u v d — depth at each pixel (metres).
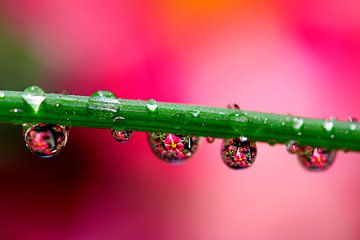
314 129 0.08
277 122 0.08
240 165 0.08
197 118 0.07
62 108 0.07
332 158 0.08
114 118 0.07
